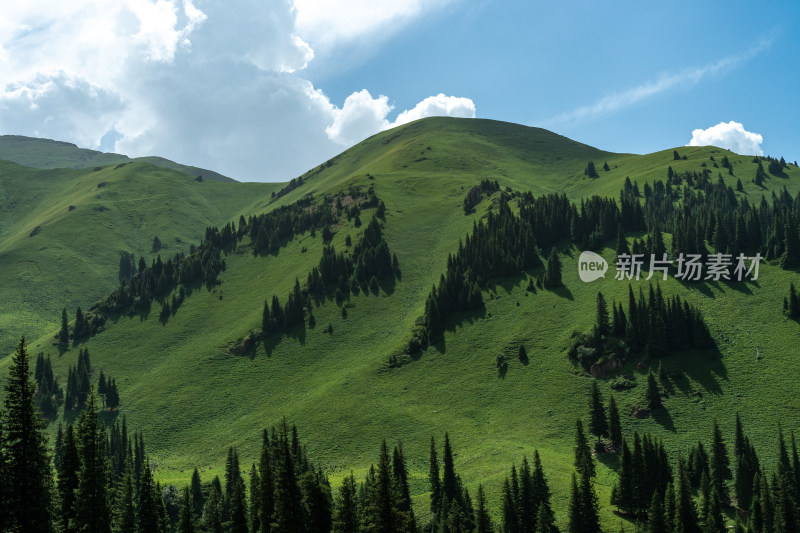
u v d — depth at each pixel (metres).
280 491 56.22
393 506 56.88
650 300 148.88
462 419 140.50
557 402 137.50
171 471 136.12
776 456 105.44
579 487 83.56
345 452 134.50
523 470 88.12
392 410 148.62
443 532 78.19
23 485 40.47
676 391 129.62
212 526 70.31
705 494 88.75
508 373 154.00
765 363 131.25
